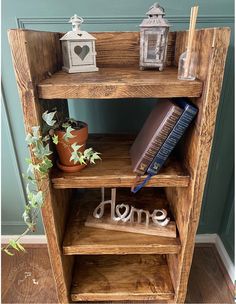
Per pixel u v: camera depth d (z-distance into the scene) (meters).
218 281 1.20
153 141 0.75
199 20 0.96
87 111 1.13
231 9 0.95
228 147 1.17
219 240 1.34
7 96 1.08
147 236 0.94
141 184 0.80
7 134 1.14
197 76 0.71
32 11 0.96
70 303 1.03
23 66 0.62
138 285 1.04
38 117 0.69
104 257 1.18
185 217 0.85
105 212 1.04
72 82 0.68
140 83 0.66
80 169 0.82
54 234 0.85
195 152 0.74
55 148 0.85
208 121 0.67
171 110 0.72
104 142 1.04
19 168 1.22
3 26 0.97
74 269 1.12
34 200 0.72
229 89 1.06
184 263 0.91
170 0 0.94
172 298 1.02
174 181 0.80
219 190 1.27
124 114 1.14
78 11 0.96
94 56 0.86
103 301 1.09
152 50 0.85
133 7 0.95
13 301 1.11
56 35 0.89
